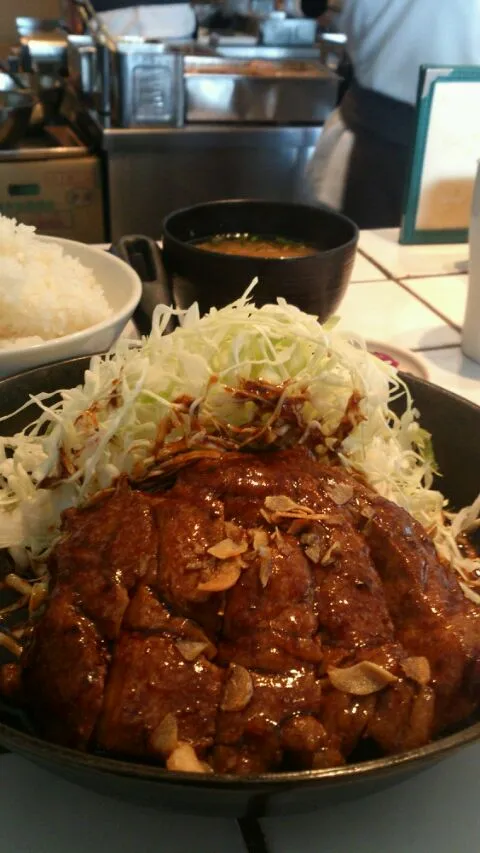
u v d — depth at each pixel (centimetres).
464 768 23
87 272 41
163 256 43
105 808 21
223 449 25
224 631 20
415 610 22
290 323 28
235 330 28
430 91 57
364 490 24
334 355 27
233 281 40
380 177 87
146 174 91
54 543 25
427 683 20
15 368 33
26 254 39
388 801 22
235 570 20
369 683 20
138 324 41
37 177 88
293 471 24
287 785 17
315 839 21
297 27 98
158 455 25
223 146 92
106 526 22
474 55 75
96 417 27
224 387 26
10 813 21
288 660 20
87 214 93
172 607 20
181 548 21
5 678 22
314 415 27
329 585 21
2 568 27
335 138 89
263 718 19
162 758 19
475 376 44
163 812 21
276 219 49
